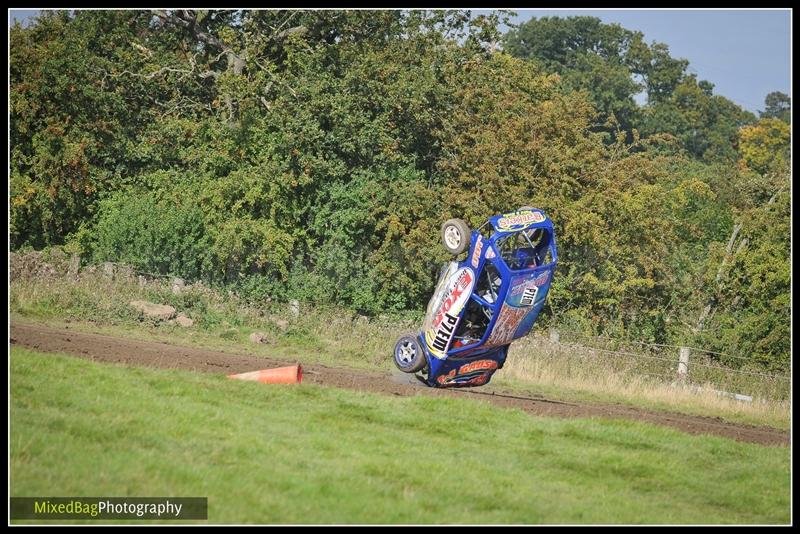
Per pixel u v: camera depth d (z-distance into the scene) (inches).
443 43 5634.8
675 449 2335.1
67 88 4975.4
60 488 1551.4
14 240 4909.0
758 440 2736.2
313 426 2100.1
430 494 1727.4
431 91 5315.0
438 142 5452.8
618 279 5324.8
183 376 2438.5
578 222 4990.2
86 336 3102.9
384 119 5319.9
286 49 5457.7
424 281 5083.7
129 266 4443.9
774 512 1913.1
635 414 2898.6
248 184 4884.4
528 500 1761.8
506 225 2541.8
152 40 6033.5
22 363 2279.8
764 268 5374.0
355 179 5123.0
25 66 4953.3
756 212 5757.9
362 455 1919.3
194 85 5846.5
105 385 2191.2
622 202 5216.5
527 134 5260.8
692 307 5467.5
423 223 4992.6
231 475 1684.3
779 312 5255.9
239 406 2199.8
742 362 5073.8
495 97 5462.6
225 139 5231.3
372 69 5388.8
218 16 6087.6
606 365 4055.1
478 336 2650.1
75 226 5068.9
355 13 5644.7
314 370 3019.2
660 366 4232.3
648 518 1747.0
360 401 2417.6
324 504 1603.1
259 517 1518.2
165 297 4067.4
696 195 6732.3
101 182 5162.4
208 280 4825.3
